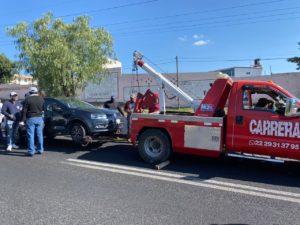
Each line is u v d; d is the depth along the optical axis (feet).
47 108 35.27
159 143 26.58
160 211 16.56
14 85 124.77
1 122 38.73
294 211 16.71
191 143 25.08
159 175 23.47
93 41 68.44
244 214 16.28
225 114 25.05
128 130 33.68
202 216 15.97
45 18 67.41
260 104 23.85
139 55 31.71
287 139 21.90
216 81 25.23
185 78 102.06
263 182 21.85
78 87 69.97
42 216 15.88
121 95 108.47
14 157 29.86
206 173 24.07
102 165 26.45
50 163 27.25
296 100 22.48
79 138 33.09
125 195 18.99
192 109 28.94
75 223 15.06
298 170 25.02
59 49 63.52
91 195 18.94
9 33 66.95
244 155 23.81
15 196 18.76
